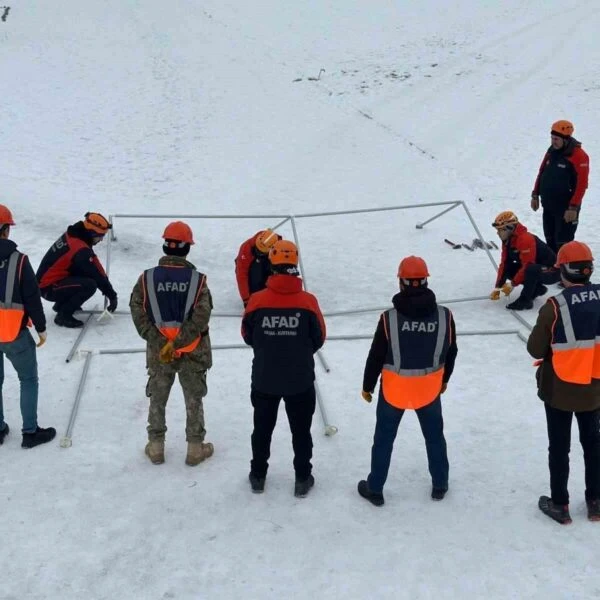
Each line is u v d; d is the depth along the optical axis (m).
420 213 12.47
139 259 9.78
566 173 8.30
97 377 6.45
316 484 5.00
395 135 17.38
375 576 4.15
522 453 5.35
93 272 7.35
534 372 6.63
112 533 4.49
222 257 10.20
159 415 5.10
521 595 4.00
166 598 4.00
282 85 21.56
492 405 6.05
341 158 16.02
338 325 7.81
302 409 4.64
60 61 22.89
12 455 5.27
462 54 23.77
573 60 22.23
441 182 14.22
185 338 4.80
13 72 21.69
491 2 29.08
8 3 28.25
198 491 4.89
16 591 4.03
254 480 4.87
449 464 5.23
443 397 6.18
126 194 13.83
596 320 4.23
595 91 19.39
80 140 17.03
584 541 4.39
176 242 4.89
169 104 19.77
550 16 27.11
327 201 13.52
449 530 4.53
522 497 4.84
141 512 4.68
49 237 10.15
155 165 15.70
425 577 4.14
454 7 28.73
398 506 4.76
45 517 4.62
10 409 5.91
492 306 8.21
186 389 5.04
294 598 4.00
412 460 5.28
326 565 4.24
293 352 4.53
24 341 5.14
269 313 4.52
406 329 4.41
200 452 5.18
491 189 13.72
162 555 4.32
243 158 16.16
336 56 24.28
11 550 4.34
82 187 14.03
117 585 4.09
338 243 10.95
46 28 25.95
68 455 5.28
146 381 6.38
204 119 18.72
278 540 4.45
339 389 6.36
